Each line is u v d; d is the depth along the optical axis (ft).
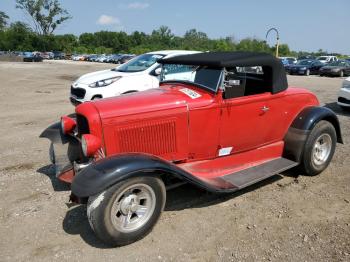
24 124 27.96
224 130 14.71
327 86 55.52
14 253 11.27
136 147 13.30
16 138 23.77
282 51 217.77
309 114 16.67
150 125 13.29
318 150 17.21
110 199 10.86
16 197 15.01
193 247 11.53
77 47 298.76
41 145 22.15
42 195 15.17
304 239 11.84
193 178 12.50
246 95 15.40
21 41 271.28
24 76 75.41
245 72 15.12
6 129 26.32
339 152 20.45
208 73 14.44
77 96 29.14
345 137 23.40
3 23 329.72
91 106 13.20
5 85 56.90
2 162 19.12
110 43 331.16
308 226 12.64
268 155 16.65
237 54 15.15
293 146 16.61
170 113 13.47
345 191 15.40
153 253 11.23
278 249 11.35
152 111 13.26
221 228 12.61
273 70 15.57
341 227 12.52
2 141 23.08
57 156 15.14
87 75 30.78
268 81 15.83
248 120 15.26
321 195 15.06
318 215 13.41
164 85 16.31
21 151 20.97
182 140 13.96
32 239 12.01
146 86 28.76
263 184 16.33
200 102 14.01
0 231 12.47
